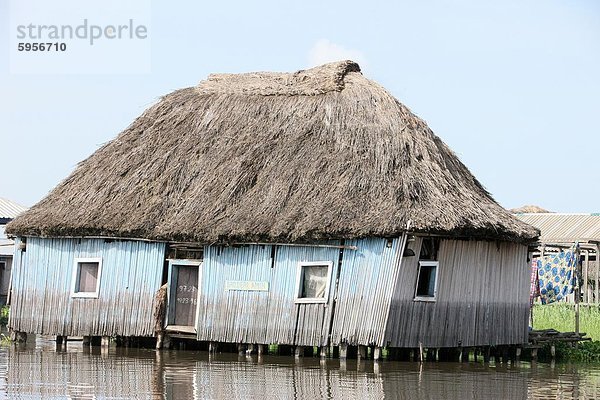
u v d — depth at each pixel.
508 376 32.88
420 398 27.53
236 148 39.91
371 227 34.19
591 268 63.50
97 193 40.94
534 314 51.03
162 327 38.75
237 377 30.92
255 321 37.00
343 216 34.91
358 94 39.81
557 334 40.28
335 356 37.66
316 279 36.16
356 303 35.00
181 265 38.88
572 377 33.06
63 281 40.97
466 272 36.78
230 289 37.66
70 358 36.16
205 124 41.78
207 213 37.66
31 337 46.50
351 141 37.69
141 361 35.22
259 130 40.34
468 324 36.84
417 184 35.22
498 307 38.22
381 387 29.33
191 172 39.84
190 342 39.97
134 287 39.41
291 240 35.69
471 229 34.62
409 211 34.12
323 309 35.72
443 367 34.94
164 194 39.53
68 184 42.59
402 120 38.03
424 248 35.47
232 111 41.84
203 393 27.58
